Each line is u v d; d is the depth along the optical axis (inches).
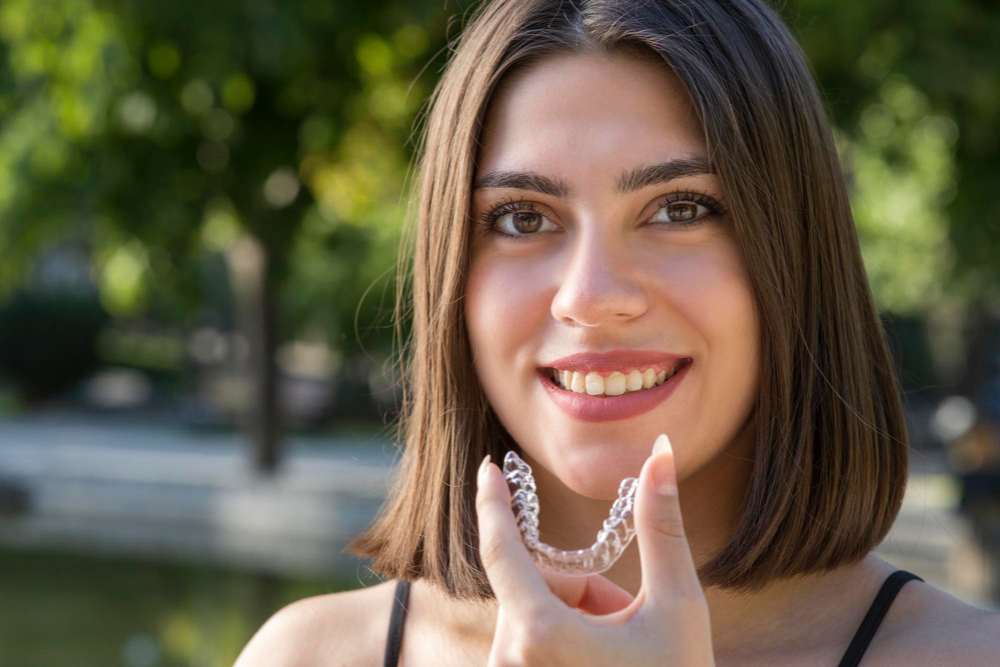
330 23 300.0
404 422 77.2
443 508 64.2
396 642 65.7
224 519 445.4
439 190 62.1
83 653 264.5
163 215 359.3
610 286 53.0
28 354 1021.8
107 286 456.8
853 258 63.1
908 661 55.5
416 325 67.5
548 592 45.4
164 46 293.6
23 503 479.8
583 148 54.6
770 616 59.7
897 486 63.2
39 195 350.9
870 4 267.9
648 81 55.2
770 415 57.6
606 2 56.6
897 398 64.0
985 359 690.8
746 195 54.9
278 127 364.2
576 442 54.6
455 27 291.4
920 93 294.4
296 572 361.1
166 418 951.6
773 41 59.6
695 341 54.8
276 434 503.8
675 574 45.2
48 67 310.0
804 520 58.4
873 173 367.2
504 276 57.3
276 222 427.5
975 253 315.9
